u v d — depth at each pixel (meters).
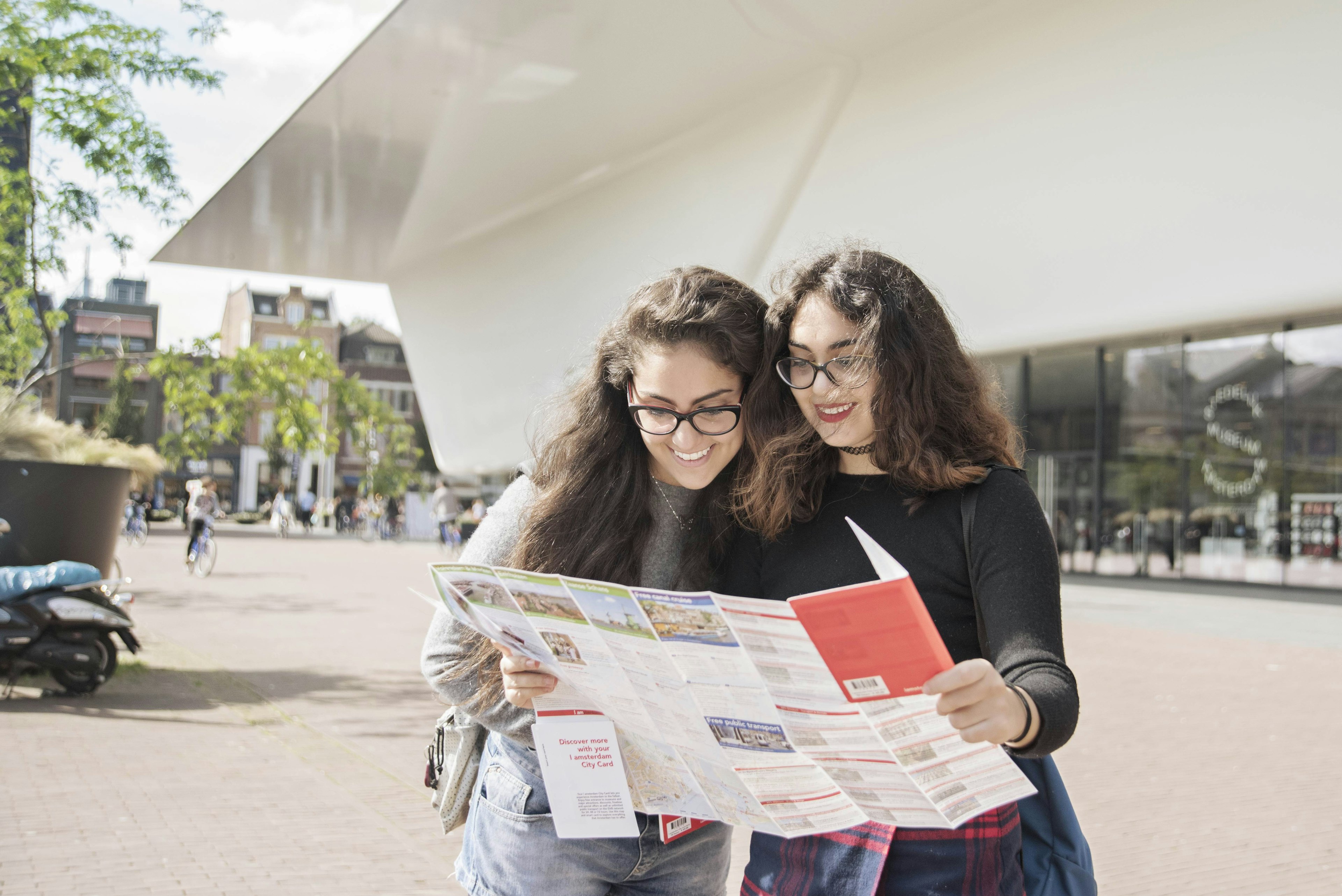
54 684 7.06
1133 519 17.70
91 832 4.08
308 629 10.70
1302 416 15.46
